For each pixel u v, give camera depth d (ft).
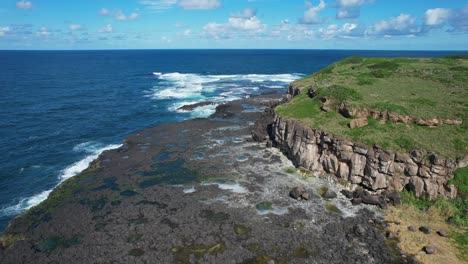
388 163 112.16
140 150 157.07
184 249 86.74
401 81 181.27
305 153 132.67
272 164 137.90
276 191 116.26
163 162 142.00
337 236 92.38
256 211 104.01
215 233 93.04
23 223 100.83
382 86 171.32
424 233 92.48
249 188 118.32
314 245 88.63
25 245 90.74
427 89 160.76
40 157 153.58
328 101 153.28
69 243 90.58
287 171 131.64
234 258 83.41
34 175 135.33
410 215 101.35
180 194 114.73
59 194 116.98
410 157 109.91
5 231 97.50
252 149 154.61
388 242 89.25
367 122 131.34
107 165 140.26
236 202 109.19
